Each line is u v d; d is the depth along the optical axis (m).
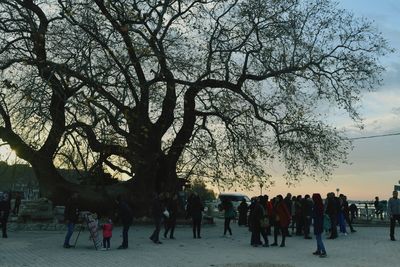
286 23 28.94
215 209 52.00
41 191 28.20
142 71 24.77
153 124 28.97
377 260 14.80
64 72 20.11
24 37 22.72
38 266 13.11
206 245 19.19
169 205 22.12
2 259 14.55
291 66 29.16
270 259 14.96
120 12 23.92
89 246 18.41
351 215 35.59
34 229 25.16
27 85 19.67
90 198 28.16
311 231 27.55
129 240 20.86
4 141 25.16
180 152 31.34
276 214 19.16
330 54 30.36
